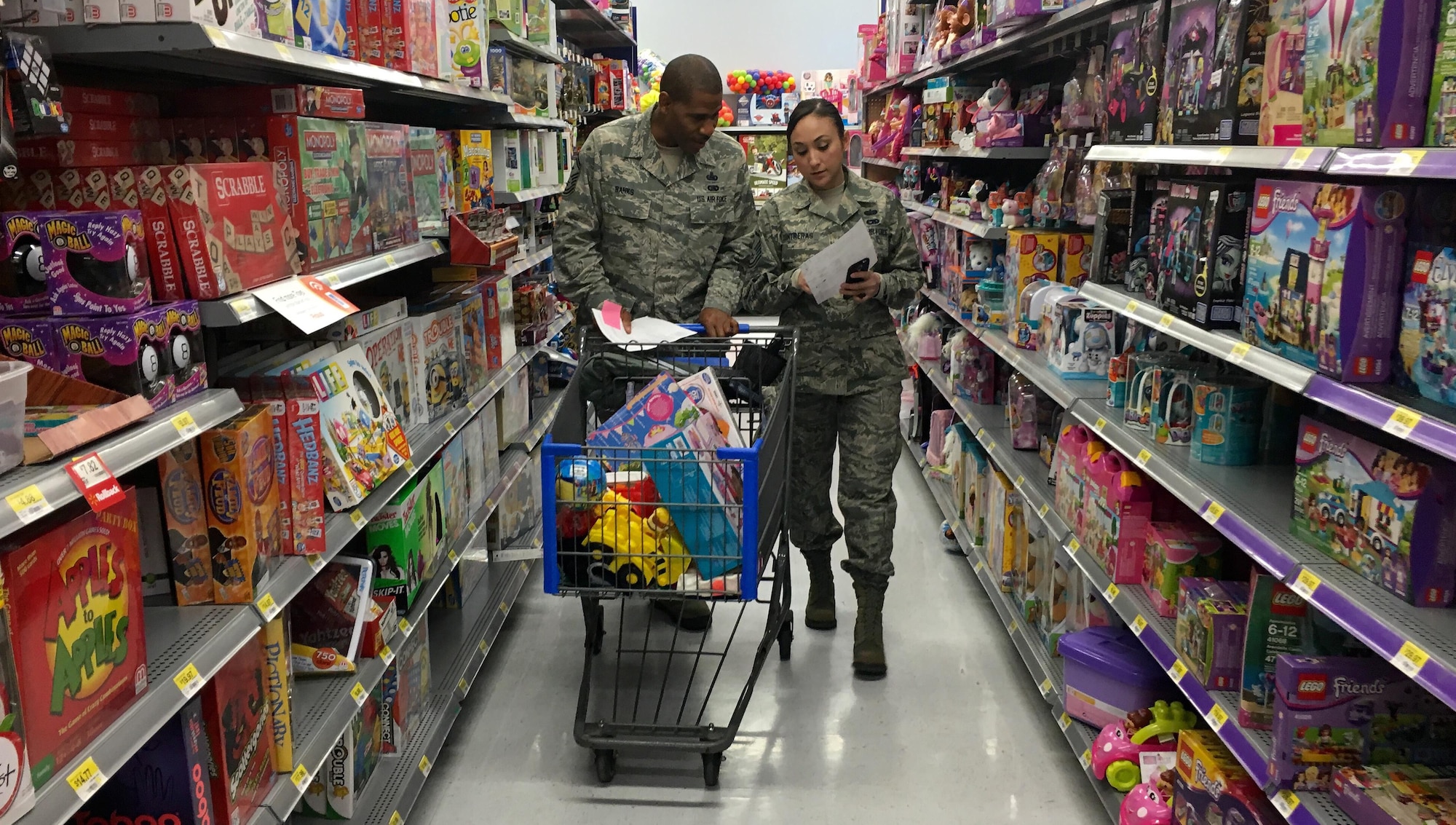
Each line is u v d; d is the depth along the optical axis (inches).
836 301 129.0
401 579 102.4
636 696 127.3
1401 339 65.9
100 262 60.7
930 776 112.0
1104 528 109.1
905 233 132.6
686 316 131.0
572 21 278.4
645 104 338.3
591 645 116.3
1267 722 78.5
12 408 50.1
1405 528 63.5
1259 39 80.8
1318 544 73.4
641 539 96.7
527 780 112.0
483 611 137.7
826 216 130.2
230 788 69.2
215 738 67.8
